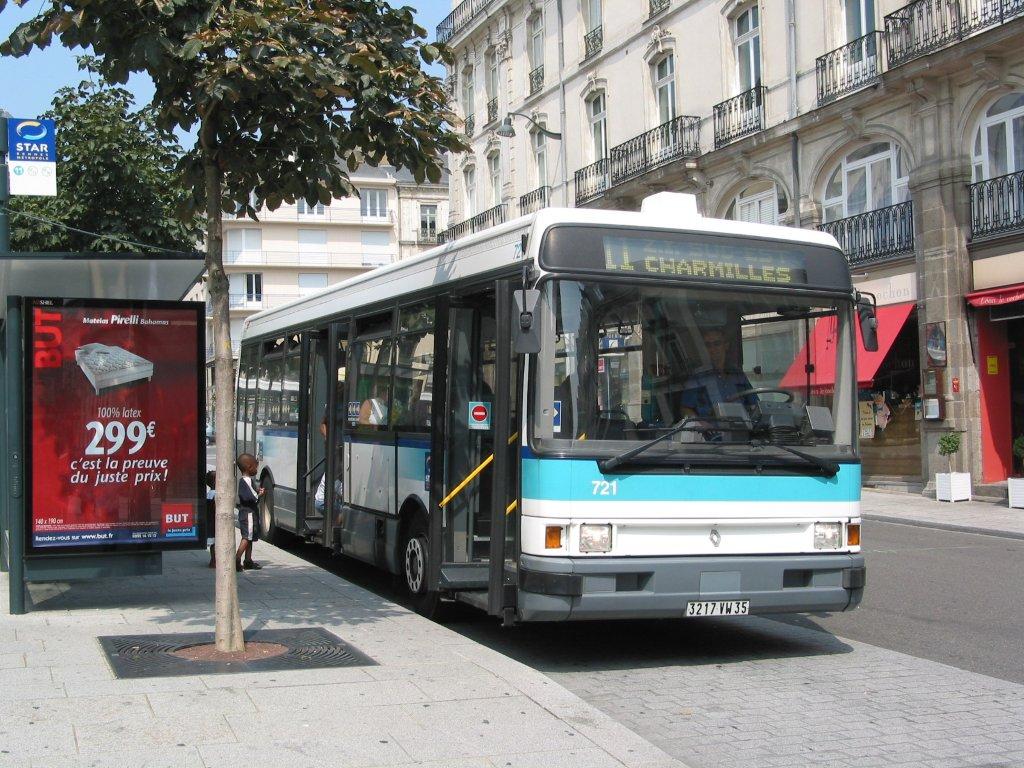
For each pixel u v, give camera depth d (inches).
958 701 273.4
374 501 429.1
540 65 1510.8
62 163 618.2
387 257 3036.4
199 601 377.1
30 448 351.3
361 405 454.9
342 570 525.0
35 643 300.4
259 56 279.1
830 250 332.5
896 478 917.8
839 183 986.7
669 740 239.9
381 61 301.4
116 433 362.3
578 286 301.7
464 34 1713.8
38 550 351.6
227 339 299.0
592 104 1389.0
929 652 335.9
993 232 826.8
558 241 302.2
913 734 244.2
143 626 327.9
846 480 320.5
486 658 286.4
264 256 2952.8
